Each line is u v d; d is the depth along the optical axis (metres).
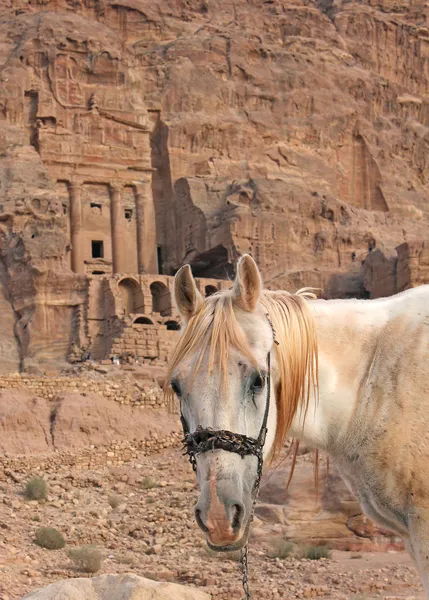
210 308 5.85
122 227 71.62
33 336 58.25
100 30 77.31
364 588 19.55
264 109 82.12
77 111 72.19
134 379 48.22
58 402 39.06
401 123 92.50
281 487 26.36
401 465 6.14
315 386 6.24
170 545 25.53
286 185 73.94
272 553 23.52
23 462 34.72
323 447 6.38
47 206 61.66
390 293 66.38
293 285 68.69
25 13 83.62
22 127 70.50
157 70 79.50
